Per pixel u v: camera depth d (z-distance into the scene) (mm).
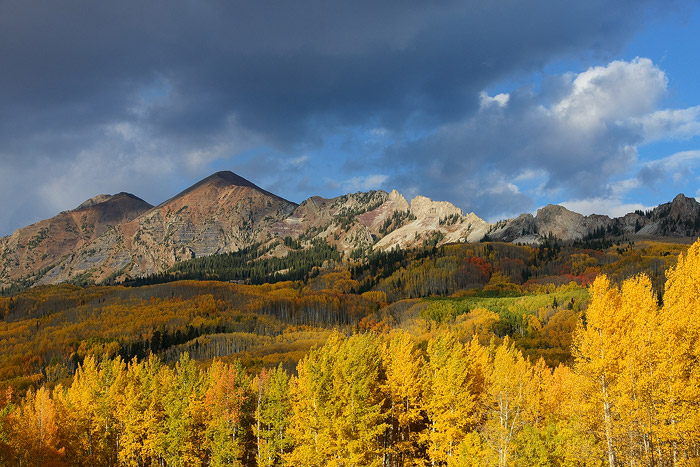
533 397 52156
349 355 54375
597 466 39562
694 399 34312
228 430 59938
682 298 38438
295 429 55938
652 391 35750
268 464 59000
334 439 50000
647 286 40750
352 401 49781
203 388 69562
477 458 45469
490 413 49938
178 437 61969
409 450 58406
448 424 52656
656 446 36562
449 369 54156
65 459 67438
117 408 72250
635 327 38531
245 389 66375
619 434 37469
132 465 67875
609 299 40281
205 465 65688
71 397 78375
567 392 55812
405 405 58062
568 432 43344
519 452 43125
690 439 34500
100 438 71125
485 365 63875
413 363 58250
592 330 39938
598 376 39250
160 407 68312
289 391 61750
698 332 35844
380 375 61375
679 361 35938
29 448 58875
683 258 41250
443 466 53688
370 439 50062
